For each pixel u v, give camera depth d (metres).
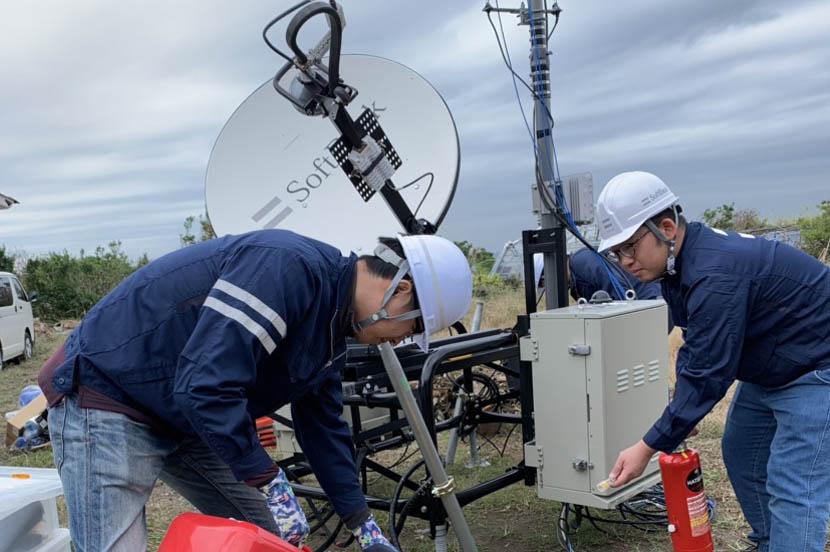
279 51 2.22
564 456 2.80
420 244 1.87
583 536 3.21
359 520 2.07
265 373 1.75
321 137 3.54
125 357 1.65
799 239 10.61
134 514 1.70
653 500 3.52
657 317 3.01
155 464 1.75
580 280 4.14
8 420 5.39
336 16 2.05
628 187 2.17
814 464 2.11
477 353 3.05
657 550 3.04
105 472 1.65
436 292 1.82
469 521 3.50
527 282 3.20
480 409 3.62
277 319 1.56
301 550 1.69
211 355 1.50
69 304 18.00
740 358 2.18
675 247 2.14
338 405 2.10
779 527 2.14
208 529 1.39
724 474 3.75
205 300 1.64
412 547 3.27
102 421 1.66
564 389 2.78
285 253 1.62
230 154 3.57
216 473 2.00
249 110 3.61
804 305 2.08
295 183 3.54
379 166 2.48
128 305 1.68
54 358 1.75
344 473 2.07
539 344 2.84
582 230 3.74
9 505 1.87
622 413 2.79
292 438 3.38
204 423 1.48
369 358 2.96
